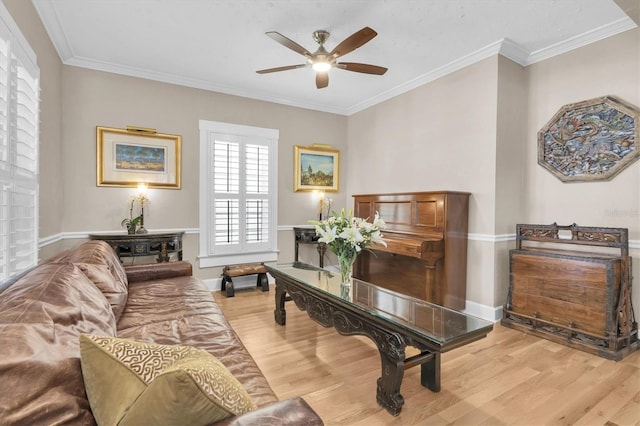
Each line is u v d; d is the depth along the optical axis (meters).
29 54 2.24
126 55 3.47
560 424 1.75
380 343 1.93
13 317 0.93
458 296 3.42
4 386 0.69
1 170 1.74
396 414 1.81
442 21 2.82
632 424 1.74
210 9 2.67
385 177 4.66
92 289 1.59
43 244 2.81
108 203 3.74
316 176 5.14
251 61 3.62
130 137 3.83
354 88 4.41
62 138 3.47
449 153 3.72
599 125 2.93
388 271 4.07
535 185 3.38
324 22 2.85
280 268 3.19
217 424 0.78
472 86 3.46
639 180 2.71
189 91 4.17
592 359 2.47
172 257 4.05
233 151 4.46
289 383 2.13
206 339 1.70
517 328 3.04
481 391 2.05
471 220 3.48
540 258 2.95
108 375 0.82
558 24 2.84
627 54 2.78
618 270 2.56
